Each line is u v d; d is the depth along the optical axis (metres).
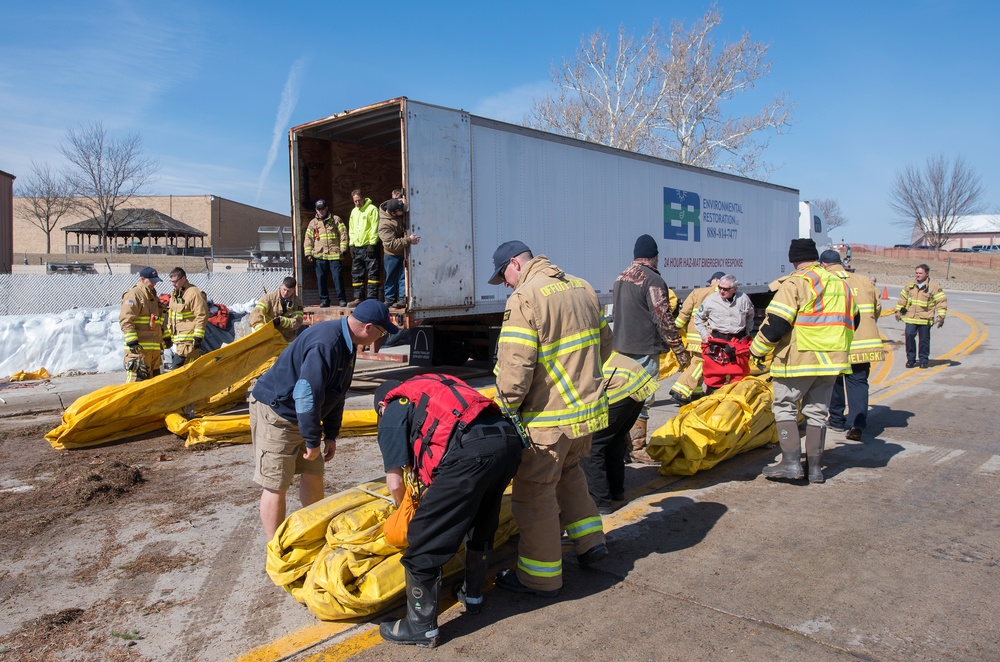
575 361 3.64
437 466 3.27
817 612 3.52
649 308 5.84
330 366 3.89
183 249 46.97
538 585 3.71
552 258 10.71
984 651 3.16
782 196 17.42
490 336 10.59
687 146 29.53
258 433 4.09
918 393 9.56
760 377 7.23
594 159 11.45
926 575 3.93
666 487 5.57
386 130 10.99
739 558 4.18
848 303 5.39
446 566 3.78
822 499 5.23
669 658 3.14
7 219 29.12
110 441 7.25
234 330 14.03
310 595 3.51
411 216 8.71
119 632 3.44
